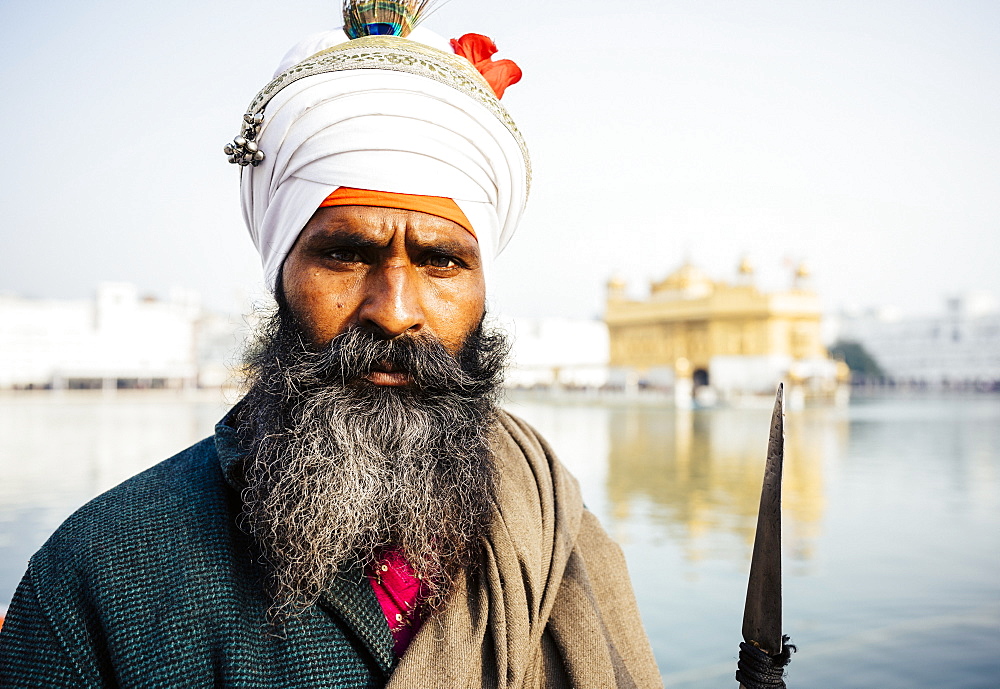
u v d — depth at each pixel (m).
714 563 6.30
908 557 6.80
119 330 46.22
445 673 0.72
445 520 0.76
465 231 0.81
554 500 0.92
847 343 60.97
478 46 0.98
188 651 0.68
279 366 0.77
